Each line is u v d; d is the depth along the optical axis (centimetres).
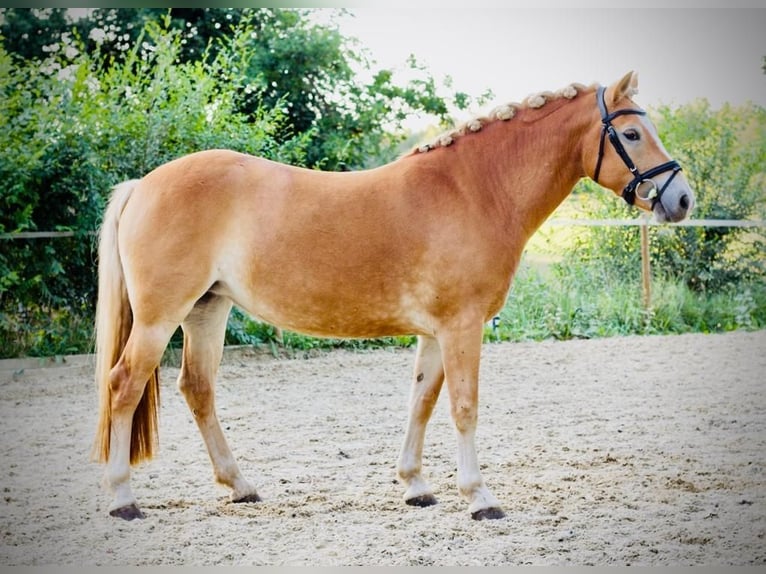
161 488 547
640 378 904
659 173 477
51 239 1008
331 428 707
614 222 1288
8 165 975
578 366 974
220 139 1091
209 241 483
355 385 887
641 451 618
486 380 903
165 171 500
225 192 487
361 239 478
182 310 484
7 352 974
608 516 475
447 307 476
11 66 1054
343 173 505
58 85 1063
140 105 1077
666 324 1223
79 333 1016
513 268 493
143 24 1451
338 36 1481
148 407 504
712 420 715
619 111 484
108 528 466
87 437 689
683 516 474
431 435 679
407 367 985
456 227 477
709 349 1070
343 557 418
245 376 934
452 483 548
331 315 487
